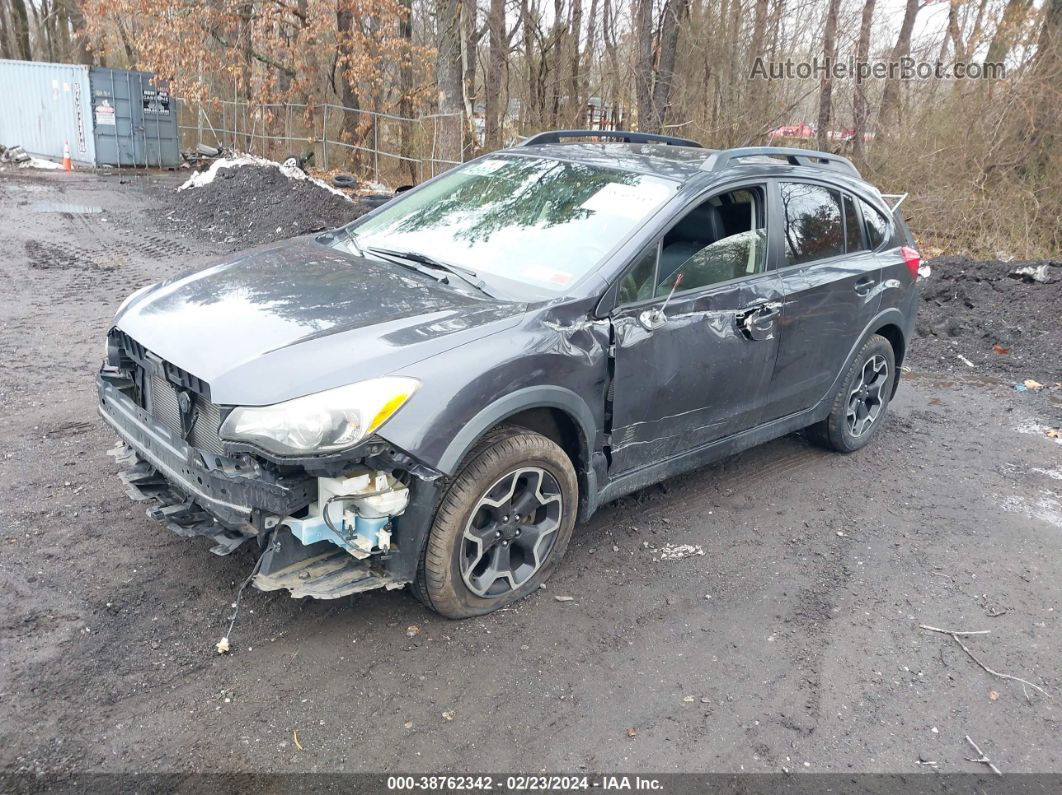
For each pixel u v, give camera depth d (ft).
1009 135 44.78
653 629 11.41
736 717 9.86
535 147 15.70
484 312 10.93
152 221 43.57
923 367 25.61
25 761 8.33
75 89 73.10
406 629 10.85
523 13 78.33
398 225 14.52
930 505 16.01
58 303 25.70
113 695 9.30
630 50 69.56
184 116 91.61
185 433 10.23
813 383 15.93
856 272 16.16
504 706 9.68
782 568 13.30
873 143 51.26
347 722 9.21
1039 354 26.30
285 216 41.60
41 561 11.60
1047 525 15.47
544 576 11.93
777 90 56.44
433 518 10.23
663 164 13.99
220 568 11.76
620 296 11.82
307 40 64.80
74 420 16.53
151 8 63.36
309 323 10.39
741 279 13.76
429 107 69.56
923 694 10.56
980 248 42.19
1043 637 11.96
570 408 11.18
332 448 9.07
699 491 15.85
